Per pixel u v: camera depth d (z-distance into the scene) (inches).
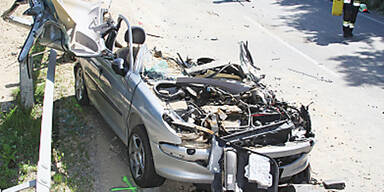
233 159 165.0
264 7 637.9
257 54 419.8
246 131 178.2
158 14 546.9
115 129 218.4
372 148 255.6
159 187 198.2
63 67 329.4
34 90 275.7
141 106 187.9
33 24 237.1
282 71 376.8
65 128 240.5
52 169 200.4
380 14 627.2
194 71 227.3
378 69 395.9
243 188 165.3
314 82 356.5
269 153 174.9
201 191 196.9
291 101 311.6
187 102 199.5
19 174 193.6
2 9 457.4
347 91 342.6
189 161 171.3
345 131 274.4
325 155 243.8
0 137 219.3
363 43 473.1
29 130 230.2
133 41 236.7
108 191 191.3
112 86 216.5
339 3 569.3
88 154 218.4
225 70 237.0
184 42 440.1
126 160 217.6
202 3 641.0
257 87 221.5
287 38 481.7
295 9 628.1
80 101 267.1
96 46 225.0
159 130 175.3
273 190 166.6
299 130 202.2
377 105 319.0
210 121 181.9
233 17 566.9
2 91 277.7
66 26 223.5
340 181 209.5
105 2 394.9
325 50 444.1
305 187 202.8
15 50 356.5
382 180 222.7
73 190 187.5
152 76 214.5
